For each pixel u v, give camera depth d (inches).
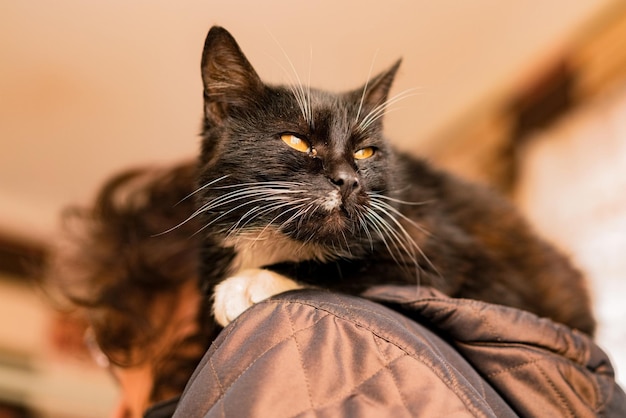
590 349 15.2
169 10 36.8
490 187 24.4
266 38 37.7
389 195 19.3
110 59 41.4
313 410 12.3
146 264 22.3
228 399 12.4
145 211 23.2
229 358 13.2
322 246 18.2
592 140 37.4
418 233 18.8
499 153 43.7
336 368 12.7
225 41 18.8
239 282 17.5
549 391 14.2
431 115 47.1
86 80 43.6
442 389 12.4
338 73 40.5
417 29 38.4
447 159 48.2
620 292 33.6
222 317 17.1
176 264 22.4
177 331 21.6
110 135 50.2
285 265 18.7
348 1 36.0
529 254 22.0
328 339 13.1
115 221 23.2
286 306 13.8
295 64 35.7
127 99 45.5
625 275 33.5
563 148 39.4
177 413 13.1
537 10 37.3
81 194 59.4
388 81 21.2
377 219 18.1
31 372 54.6
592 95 38.0
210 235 18.8
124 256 22.6
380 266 18.3
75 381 54.7
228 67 19.1
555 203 38.7
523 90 42.1
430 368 12.7
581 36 38.1
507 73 42.4
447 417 12.1
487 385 14.0
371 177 18.8
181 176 23.5
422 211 19.8
